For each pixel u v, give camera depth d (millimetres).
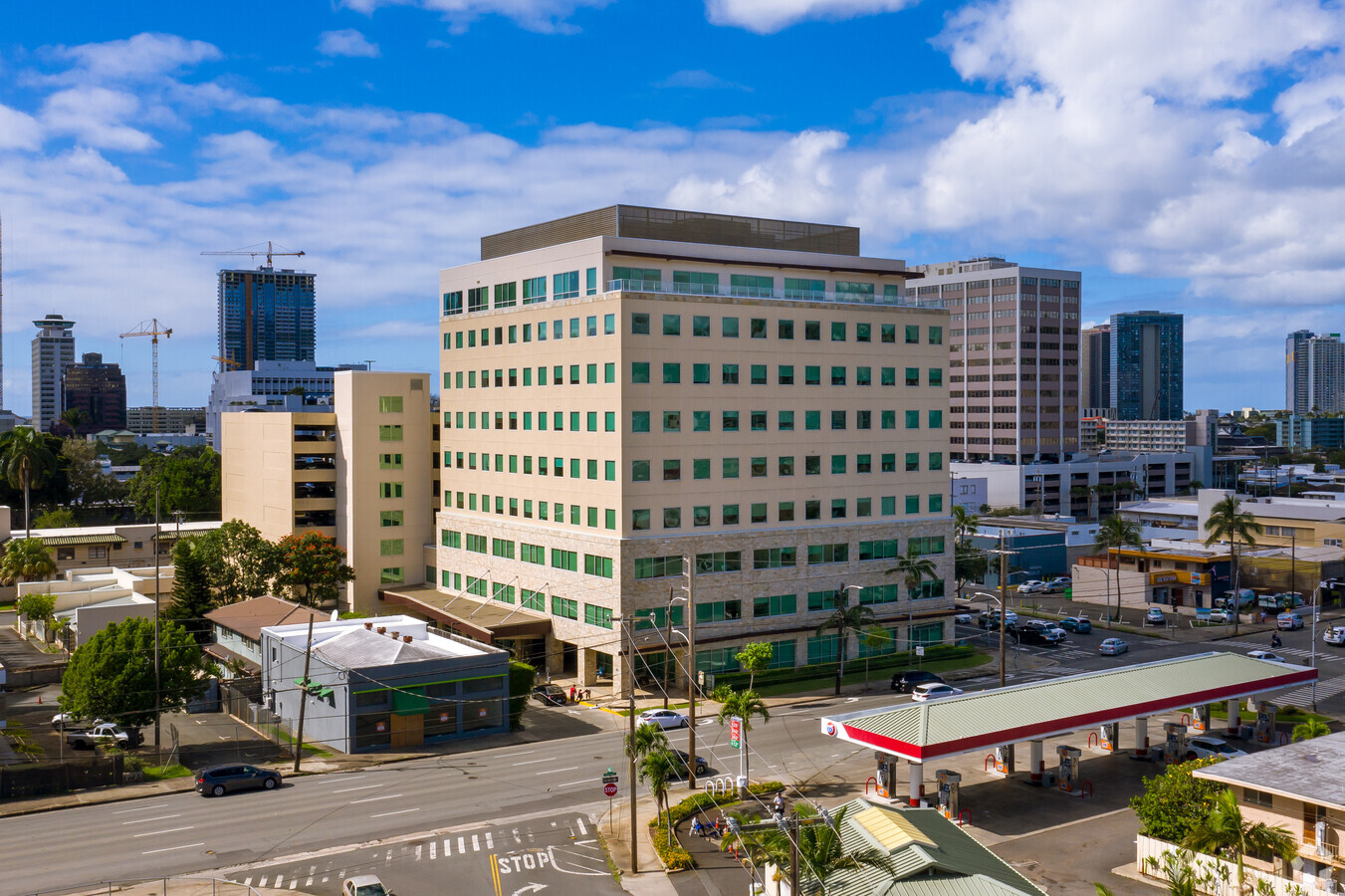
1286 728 73188
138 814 56250
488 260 103500
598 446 87562
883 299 99938
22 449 141375
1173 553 134000
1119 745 69875
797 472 93188
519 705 76312
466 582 107375
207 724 79312
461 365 108125
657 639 85812
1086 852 49875
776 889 43156
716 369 89125
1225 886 43906
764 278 95625
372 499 114438
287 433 117062
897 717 56344
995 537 145625
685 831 53562
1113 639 100750
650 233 93625
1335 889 41094
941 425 101812
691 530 87938
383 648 74750
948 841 42562
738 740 58188
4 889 44906
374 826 54094
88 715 68188
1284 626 115250
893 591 98375
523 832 53344
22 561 122125
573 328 90750
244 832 53062
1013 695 59906
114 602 113188
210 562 108000
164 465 191375
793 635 92000
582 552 89188
